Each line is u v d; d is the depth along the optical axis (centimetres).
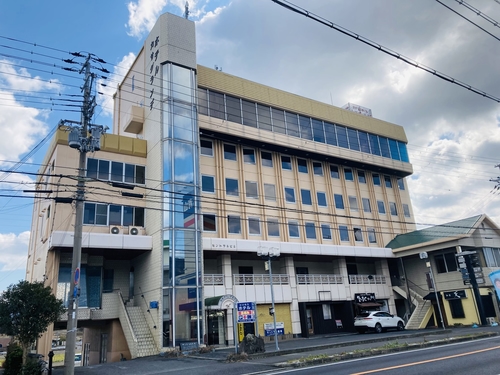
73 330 1388
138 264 2717
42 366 1541
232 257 3034
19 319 1478
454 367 1130
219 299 2309
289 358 1620
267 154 3422
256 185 3250
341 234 3634
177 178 2595
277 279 3052
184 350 2238
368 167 4022
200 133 2995
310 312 3247
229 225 3000
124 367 1716
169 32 2878
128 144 2803
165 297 2344
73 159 2577
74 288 1426
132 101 3297
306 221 3434
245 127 3167
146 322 2470
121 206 2656
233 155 3209
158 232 2505
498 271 3338
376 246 3828
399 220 4134
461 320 3203
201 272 2502
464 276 3120
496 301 3216
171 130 2673
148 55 3073
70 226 2448
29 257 3369
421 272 3644
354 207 3834
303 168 3622
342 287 3356
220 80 3167
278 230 3244
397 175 4325
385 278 3669
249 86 3338
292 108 3547
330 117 3806
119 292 2608
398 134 4356
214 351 2209
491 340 1850
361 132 4031
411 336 2259
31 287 1539
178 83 2805
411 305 3550
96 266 2602
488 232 3488
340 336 2812
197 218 2602
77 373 1588
